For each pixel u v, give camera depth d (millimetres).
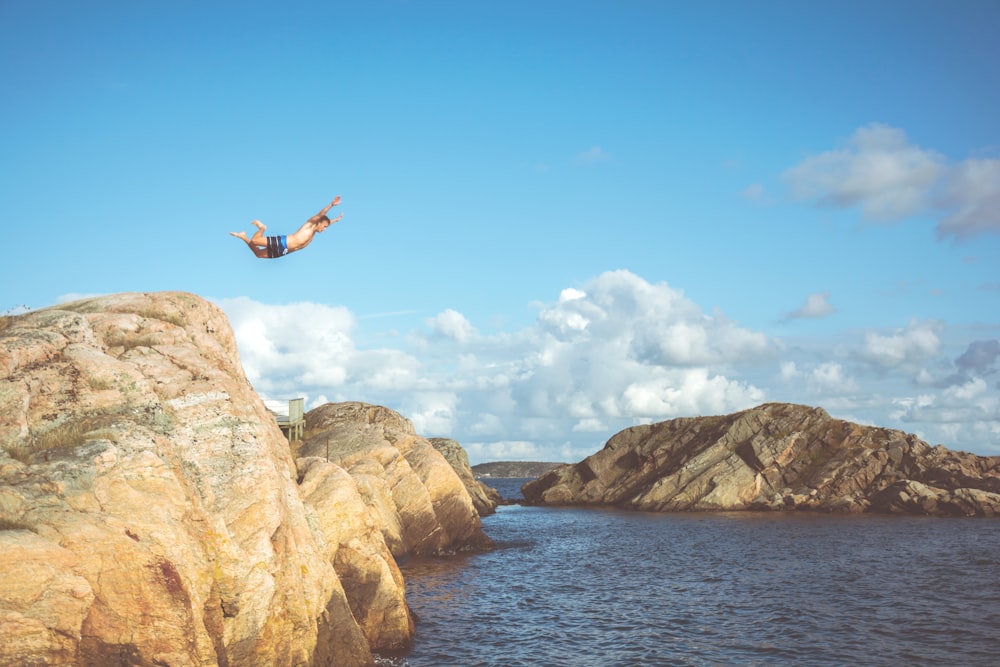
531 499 116312
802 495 84875
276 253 14352
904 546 54125
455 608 33719
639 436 109875
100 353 19219
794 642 27906
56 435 16500
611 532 67875
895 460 86562
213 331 23750
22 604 13422
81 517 14945
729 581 41188
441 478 51438
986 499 76312
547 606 34438
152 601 14984
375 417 64625
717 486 88688
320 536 24031
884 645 27266
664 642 28031
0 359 17391
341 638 22281
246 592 17844
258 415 21891
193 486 17922
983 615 31641
